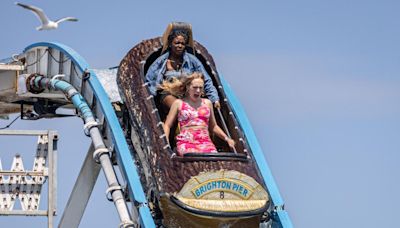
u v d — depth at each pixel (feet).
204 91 78.38
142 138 75.10
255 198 71.46
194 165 70.95
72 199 86.63
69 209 86.69
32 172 85.61
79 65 82.84
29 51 92.68
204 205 69.82
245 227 71.41
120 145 75.56
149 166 73.46
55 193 85.71
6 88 95.35
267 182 75.97
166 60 78.89
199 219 69.92
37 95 93.30
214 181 70.54
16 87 93.66
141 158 76.07
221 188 70.64
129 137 78.84
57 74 88.43
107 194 75.41
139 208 71.51
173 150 73.87
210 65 80.18
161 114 77.92
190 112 74.54
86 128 79.46
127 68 79.20
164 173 71.41
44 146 86.43
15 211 84.64
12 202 84.89
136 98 77.05
